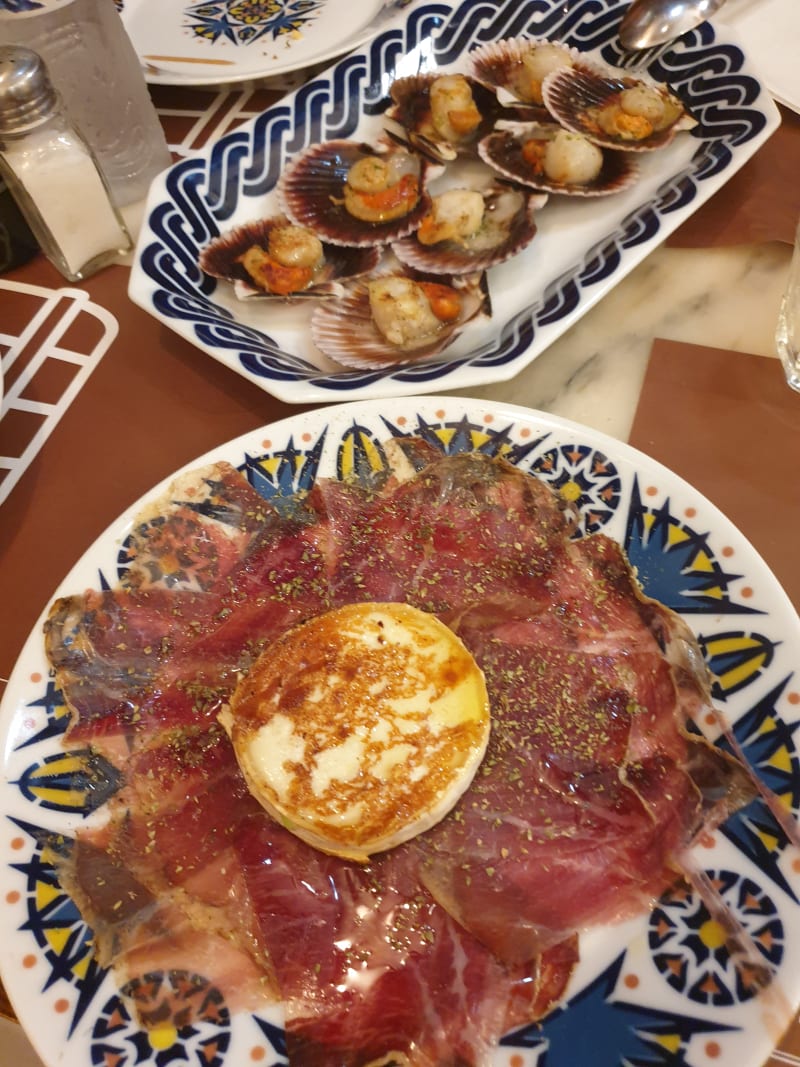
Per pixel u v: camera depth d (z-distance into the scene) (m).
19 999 0.21
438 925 0.22
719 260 0.39
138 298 0.37
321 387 0.33
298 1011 0.21
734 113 0.43
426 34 0.49
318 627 0.26
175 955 0.22
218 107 0.50
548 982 0.21
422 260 0.41
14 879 0.23
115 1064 0.21
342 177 0.45
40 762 0.25
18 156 0.38
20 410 0.37
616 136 0.44
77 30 0.41
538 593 0.27
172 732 0.26
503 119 0.46
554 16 0.50
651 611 0.26
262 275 0.40
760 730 0.24
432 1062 0.20
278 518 0.30
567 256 0.41
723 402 0.34
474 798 0.24
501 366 0.33
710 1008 0.20
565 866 0.23
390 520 0.30
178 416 0.36
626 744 0.24
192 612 0.28
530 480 0.30
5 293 0.42
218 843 0.24
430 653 0.26
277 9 0.53
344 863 0.23
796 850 0.22
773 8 0.49
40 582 0.32
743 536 0.27
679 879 0.22
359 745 0.24
